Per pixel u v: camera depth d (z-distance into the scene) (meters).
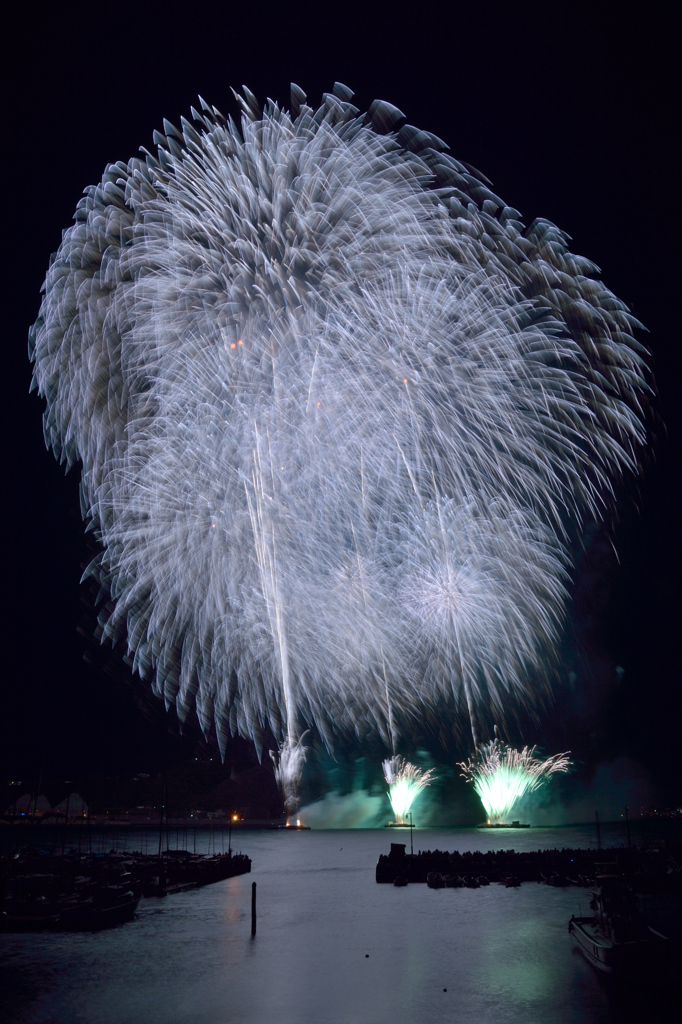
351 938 41.19
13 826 131.00
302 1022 28.22
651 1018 28.00
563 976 33.28
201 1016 28.94
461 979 33.12
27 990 32.22
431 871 60.97
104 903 45.84
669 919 42.50
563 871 61.03
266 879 63.19
